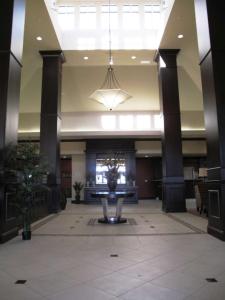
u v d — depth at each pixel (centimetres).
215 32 489
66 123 1453
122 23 983
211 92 486
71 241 464
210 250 396
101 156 1498
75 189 1464
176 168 900
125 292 254
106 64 1088
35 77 1159
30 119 1421
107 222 665
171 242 450
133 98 1356
